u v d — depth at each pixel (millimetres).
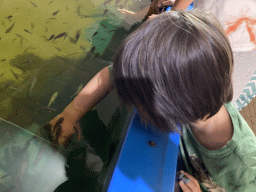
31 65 1469
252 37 1284
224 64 577
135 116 888
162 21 581
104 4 2150
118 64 609
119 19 2006
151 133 842
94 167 983
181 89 537
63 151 1064
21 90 1328
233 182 853
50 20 1832
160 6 1766
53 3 2008
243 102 1953
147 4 2396
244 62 1444
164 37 537
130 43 579
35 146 1077
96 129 1158
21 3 1887
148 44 544
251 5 1198
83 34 1793
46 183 952
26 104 1254
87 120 1189
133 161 732
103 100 1316
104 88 1042
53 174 984
